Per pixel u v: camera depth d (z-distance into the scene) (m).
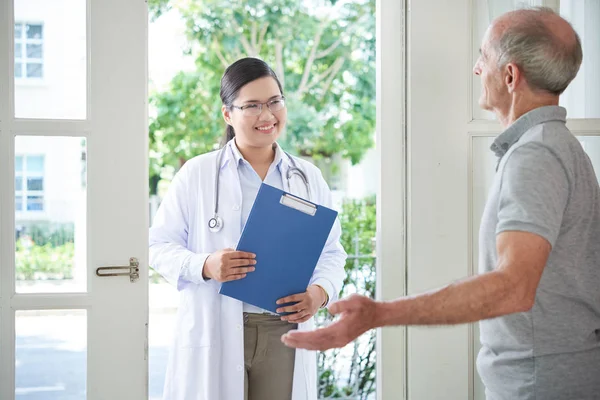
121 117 2.05
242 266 1.74
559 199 1.20
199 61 6.28
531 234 1.14
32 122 2.03
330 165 7.20
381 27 2.17
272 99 1.89
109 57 2.05
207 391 1.82
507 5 2.11
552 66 1.30
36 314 2.04
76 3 2.06
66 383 2.06
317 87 6.44
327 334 1.14
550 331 1.26
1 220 2.02
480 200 2.12
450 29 2.09
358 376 3.56
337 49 6.31
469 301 1.12
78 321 2.06
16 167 2.03
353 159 6.56
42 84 2.05
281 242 1.75
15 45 2.04
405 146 2.16
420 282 2.09
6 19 2.02
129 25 2.06
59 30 2.05
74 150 2.06
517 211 1.17
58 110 2.05
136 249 2.06
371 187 7.20
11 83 2.03
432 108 2.09
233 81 1.91
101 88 2.05
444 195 2.10
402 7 2.15
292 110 6.39
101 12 2.04
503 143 1.35
